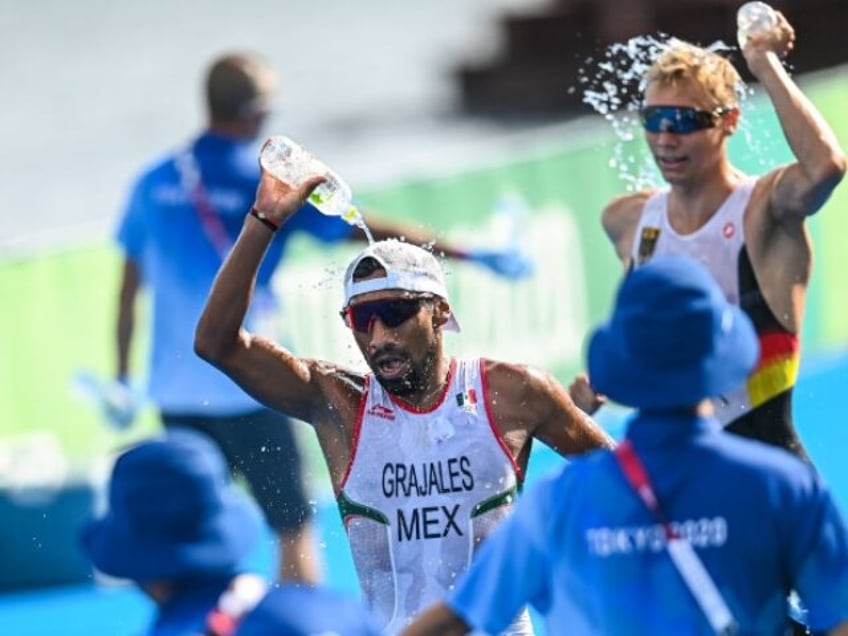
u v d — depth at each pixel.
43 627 31.20
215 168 30.44
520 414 18.67
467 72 72.81
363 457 18.75
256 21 83.56
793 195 20.77
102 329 38.84
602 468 14.54
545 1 80.50
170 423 30.05
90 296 38.69
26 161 68.56
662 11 67.50
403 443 18.64
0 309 37.47
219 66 30.50
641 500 14.32
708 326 14.27
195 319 30.20
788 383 21.41
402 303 18.16
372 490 18.73
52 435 37.94
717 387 14.34
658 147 21.30
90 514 33.78
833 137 20.75
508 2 83.75
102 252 38.84
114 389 33.50
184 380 29.81
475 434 18.58
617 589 14.36
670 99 21.05
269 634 12.34
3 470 35.62
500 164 42.97
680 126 21.03
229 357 18.77
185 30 82.25
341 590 30.45
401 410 18.72
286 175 18.50
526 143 55.28
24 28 83.56
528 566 14.84
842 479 36.53
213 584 12.77
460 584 15.09
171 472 12.61
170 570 12.56
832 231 48.69
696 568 14.19
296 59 78.19
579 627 14.65
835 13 66.25
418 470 18.61
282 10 84.81
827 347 48.59
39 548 33.81
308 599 12.55
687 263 14.63
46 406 37.94
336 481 18.97
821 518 14.40
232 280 18.41
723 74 21.17
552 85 71.50
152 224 30.61
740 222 21.25
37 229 60.75
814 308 48.16
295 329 38.94
